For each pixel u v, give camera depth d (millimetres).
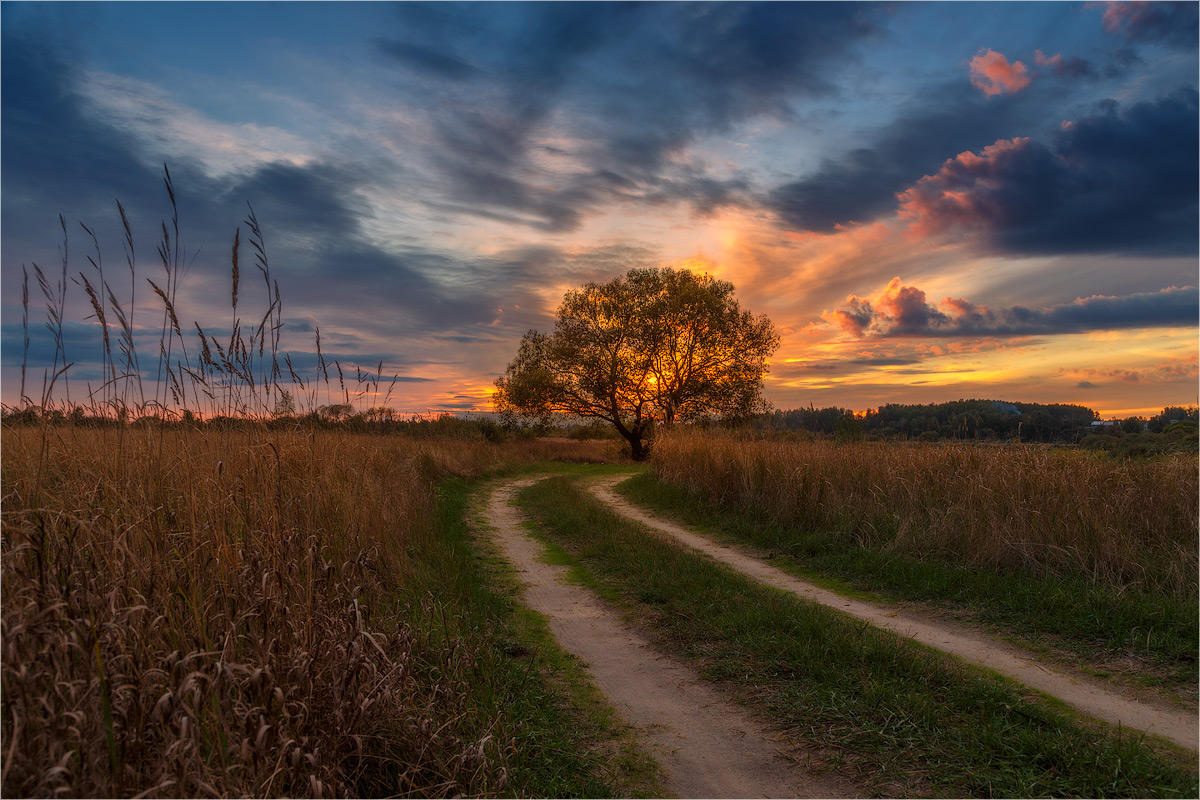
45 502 3438
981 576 7398
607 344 37188
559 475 24391
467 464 20891
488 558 9211
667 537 10852
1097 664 5215
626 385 37406
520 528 11961
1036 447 9766
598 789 3383
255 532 3904
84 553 3141
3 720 2254
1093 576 6805
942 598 7164
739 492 13016
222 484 4188
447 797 3146
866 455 11875
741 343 36938
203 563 3363
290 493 4949
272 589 3342
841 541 9609
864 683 4656
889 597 7398
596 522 11727
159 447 4422
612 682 4949
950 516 8805
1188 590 6246
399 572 6523
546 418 39094
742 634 5777
